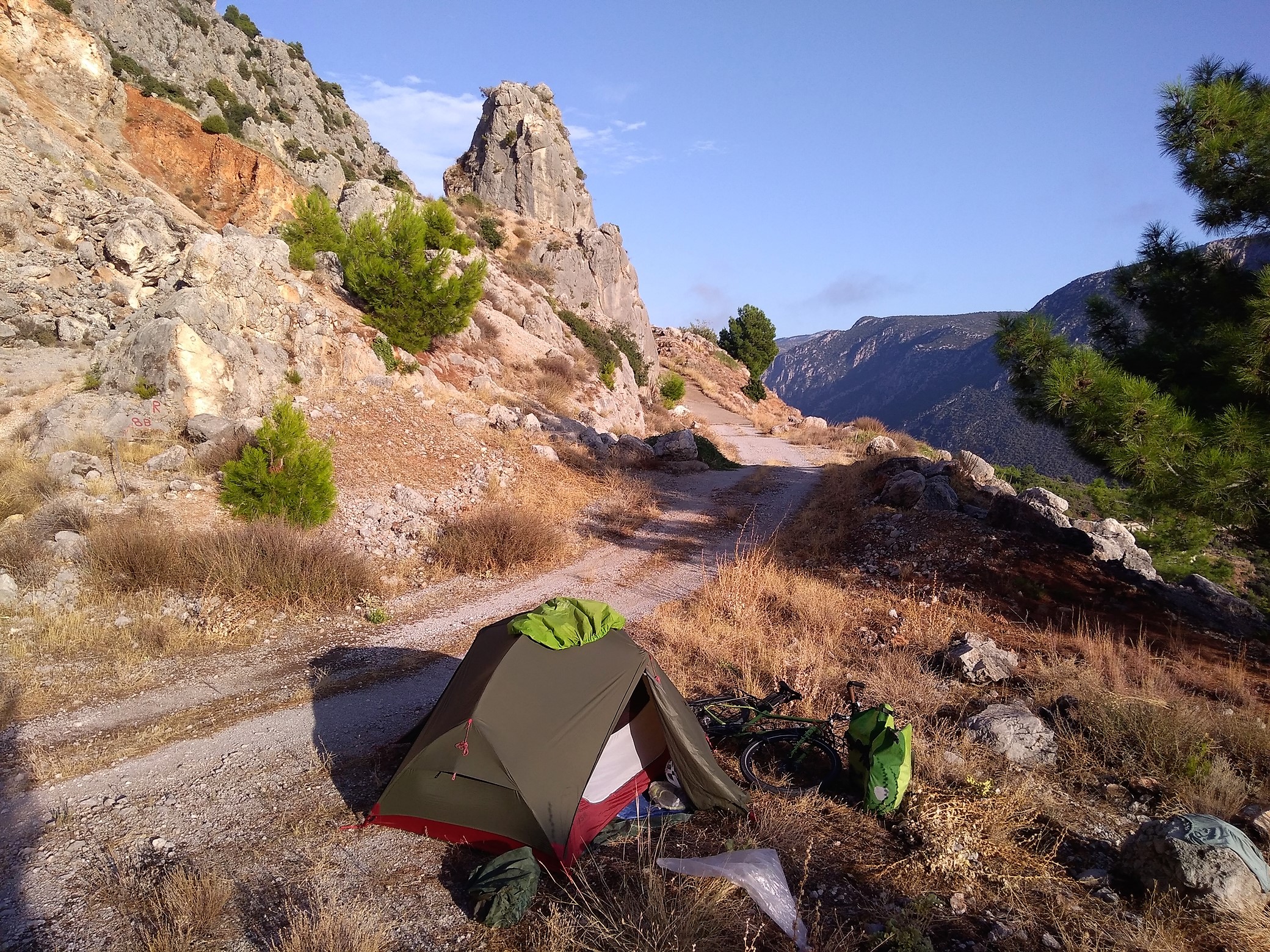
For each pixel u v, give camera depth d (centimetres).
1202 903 461
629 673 610
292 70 6319
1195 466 857
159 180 3412
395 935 445
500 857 492
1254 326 861
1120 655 923
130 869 507
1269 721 762
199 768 652
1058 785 644
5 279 1634
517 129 6269
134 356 1539
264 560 1094
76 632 892
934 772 645
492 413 2161
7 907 462
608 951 423
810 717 741
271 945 430
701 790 590
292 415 1341
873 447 2889
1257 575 1698
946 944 445
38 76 2956
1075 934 452
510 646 599
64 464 1263
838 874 514
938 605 1134
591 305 5316
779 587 1217
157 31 4678
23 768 636
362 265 2220
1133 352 1170
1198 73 1043
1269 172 960
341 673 877
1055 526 1310
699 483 2311
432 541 1430
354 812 586
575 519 1756
